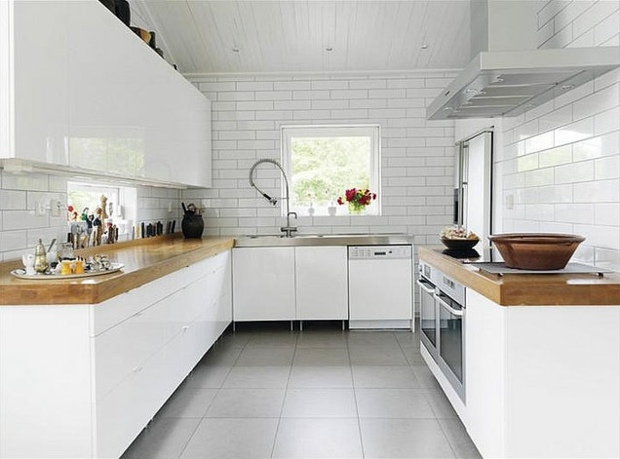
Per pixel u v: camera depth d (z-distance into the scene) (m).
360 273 4.63
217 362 3.75
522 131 3.32
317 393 3.09
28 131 1.84
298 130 5.16
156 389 2.55
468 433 2.37
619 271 2.26
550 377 1.87
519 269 2.21
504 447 1.89
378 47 4.52
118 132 2.65
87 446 1.88
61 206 2.82
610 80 2.33
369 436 2.50
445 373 2.79
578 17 2.65
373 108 5.01
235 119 5.05
